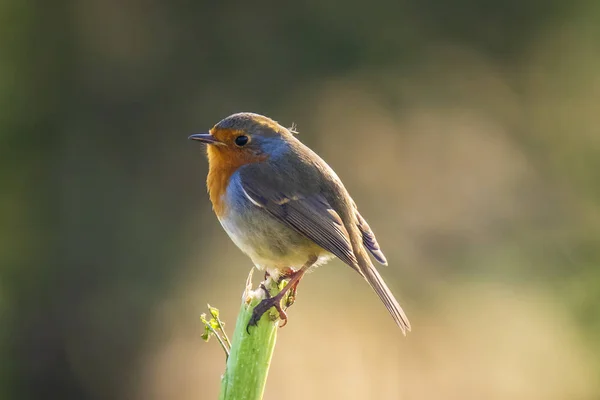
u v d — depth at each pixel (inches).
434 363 593.9
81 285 586.2
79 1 606.5
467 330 619.8
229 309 613.9
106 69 626.8
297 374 583.2
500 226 700.0
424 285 658.8
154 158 643.5
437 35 711.7
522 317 622.2
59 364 564.7
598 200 707.4
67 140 602.2
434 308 638.5
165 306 611.2
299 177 267.0
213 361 595.2
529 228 696.4
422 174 716.7
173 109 658.2
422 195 712.4
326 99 695.7
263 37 678.5
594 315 619.8
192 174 653.3
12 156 564.7
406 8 700.7
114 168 624.7
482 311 631.2
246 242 268.4
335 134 698.8
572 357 591.8
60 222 585.9
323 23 686.5
